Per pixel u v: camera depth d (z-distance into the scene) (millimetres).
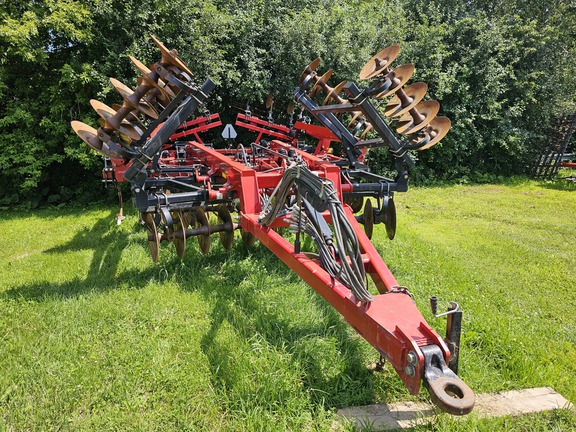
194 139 9617
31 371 2721
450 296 3871
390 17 10031
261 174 3893
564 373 2809
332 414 2369
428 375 1723
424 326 1896
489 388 2611
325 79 4621
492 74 10445
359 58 9219
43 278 4227
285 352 2898
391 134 3768
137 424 2324
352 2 10984
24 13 6738
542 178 11672
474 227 6438
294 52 8812
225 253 4746
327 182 2266
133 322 3387
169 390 2613
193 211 4215
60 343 3031
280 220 3262
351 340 3057
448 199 8633
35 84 7793
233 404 2455
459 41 10688
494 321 3395
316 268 2514
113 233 5930
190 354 2926
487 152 11750
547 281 4316
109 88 7070
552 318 3586
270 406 2398
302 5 9969
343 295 2232
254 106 9445
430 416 2346
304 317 3352
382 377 2686
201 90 3191
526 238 5840
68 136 7570
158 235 3574
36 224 6582
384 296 2240
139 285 4039
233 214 5684
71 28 6750
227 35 8531
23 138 7543
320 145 6035
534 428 2271
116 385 2623
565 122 11797
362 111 3586
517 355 2904
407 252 5074
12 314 3469
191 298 3746
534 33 11234
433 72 9812
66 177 8547
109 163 5875
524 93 11312
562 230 6254
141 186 3338
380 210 4223
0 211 7562
